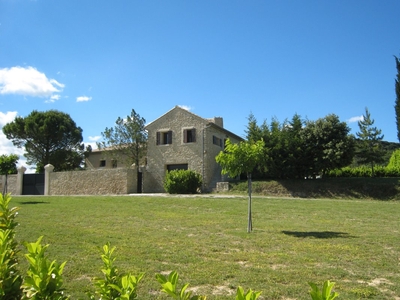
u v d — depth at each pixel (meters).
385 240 9.02
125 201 18.84
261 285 5.43
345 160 25.58
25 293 2.16
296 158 26.64
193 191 25.81
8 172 27.58
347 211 15.23
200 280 5.63
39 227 10.52
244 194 25.70
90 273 5.97
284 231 10.42
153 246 8.13
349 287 5.39
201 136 28.77
